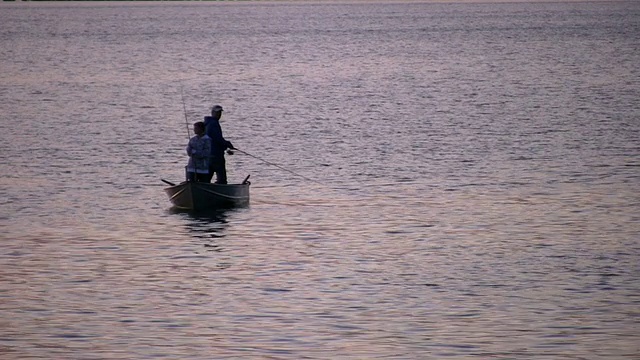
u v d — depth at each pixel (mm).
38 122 164000
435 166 115688
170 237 81000
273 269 70500
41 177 110875
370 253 75125
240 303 62312
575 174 109438
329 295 64000
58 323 58656
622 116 162000
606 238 79812
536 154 123250
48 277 68750
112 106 190625
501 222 86062
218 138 93625
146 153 128250
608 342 55000
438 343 54906
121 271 70312
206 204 91875
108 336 56375
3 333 56938
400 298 63250
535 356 53000
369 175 110500
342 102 193000
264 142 138000
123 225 85688
